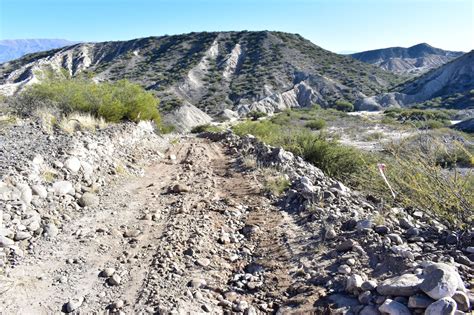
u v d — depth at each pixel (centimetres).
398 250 396
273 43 10638
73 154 785
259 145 1232
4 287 388
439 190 485
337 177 983
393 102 7394
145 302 388
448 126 2981
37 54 11812
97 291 408
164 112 5191
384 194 611
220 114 6047
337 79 8956
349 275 387
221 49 10419
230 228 580
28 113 1174
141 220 604
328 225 516
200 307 384
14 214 521
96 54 11694
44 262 451
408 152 588
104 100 1357
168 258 475
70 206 619
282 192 726
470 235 418
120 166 893
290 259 463
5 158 684
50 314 365
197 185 817
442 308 284
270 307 383
